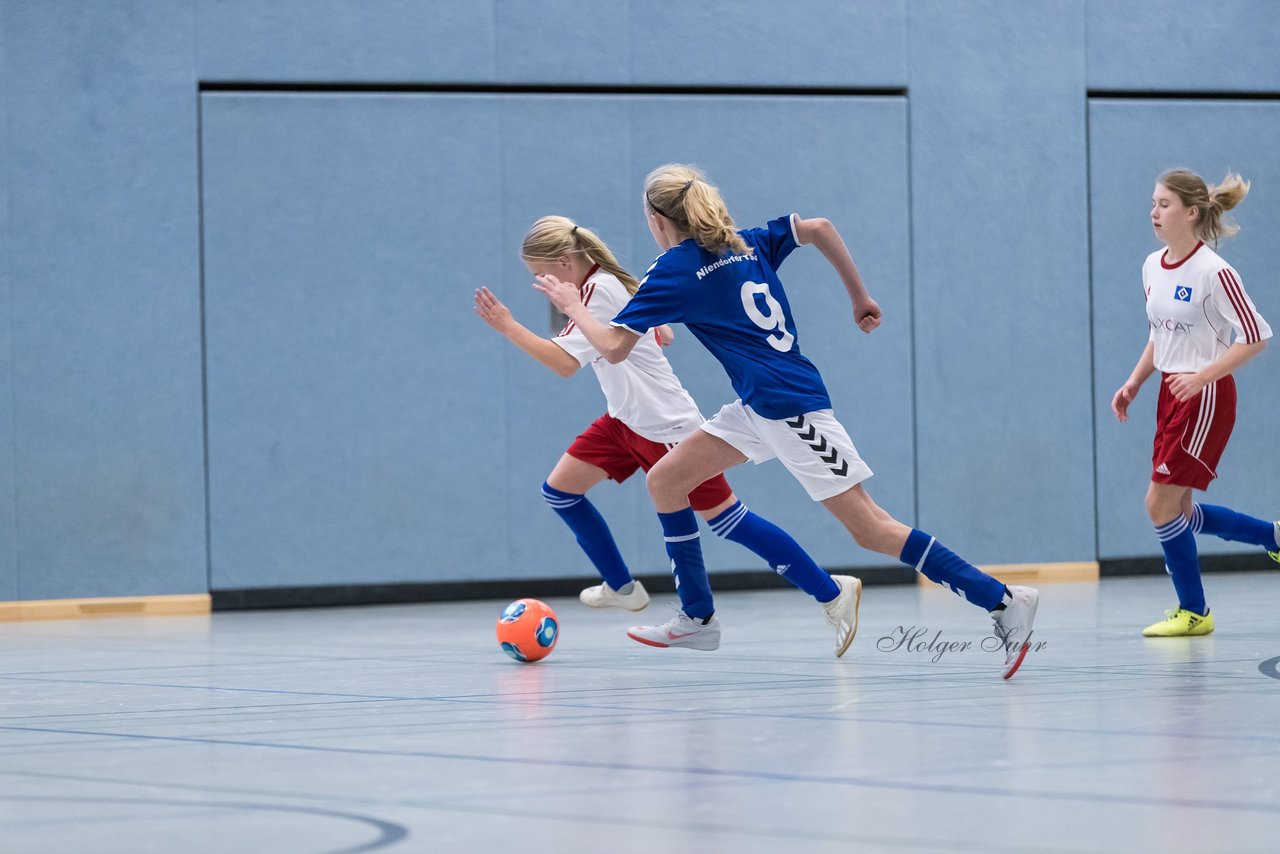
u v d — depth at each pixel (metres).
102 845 6.96
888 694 12.03
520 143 26.05
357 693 12.87
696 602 15.09
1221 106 28.44
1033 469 27.69
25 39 24.59
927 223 27.34
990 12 27.56
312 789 8.27
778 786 8.10
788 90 27.17
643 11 26.42
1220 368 15.77
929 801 7.65
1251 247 28.41
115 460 24.86
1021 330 27.67
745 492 26.59
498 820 7.34
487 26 25.92
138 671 15.37
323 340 25.45
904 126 27.27
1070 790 7.89
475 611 23.81
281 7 25.33
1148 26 28.17
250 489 25.27
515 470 26.05
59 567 24.66
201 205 25.19
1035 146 27.75
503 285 26.02
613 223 26.34
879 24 27.17
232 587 25.20
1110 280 28.05
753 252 13.72
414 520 25.73
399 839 6.96
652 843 6.80
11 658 17.22
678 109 26.53
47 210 24.66
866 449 27.09
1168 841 6.71
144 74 24.94
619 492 26.03
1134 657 14.57
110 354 24.84
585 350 14.88
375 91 25.78
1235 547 28.36
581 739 9.89
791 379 13.27
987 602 12.91
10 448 24.55
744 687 12.70
